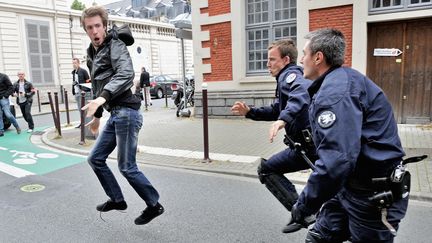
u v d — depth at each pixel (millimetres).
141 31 30125
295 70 3070
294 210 2053
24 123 12344
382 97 1920
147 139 8297
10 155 7223
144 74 16375
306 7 8953
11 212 4188
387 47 8406
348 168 1750
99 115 3381
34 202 4504
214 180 5301
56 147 7953
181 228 3705
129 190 4891
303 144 2916
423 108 8266
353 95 1848
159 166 6145
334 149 1775
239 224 3777
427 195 4277
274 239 3441
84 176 5641
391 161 1892
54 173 5844
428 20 7969
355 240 2059
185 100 12078
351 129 1784
